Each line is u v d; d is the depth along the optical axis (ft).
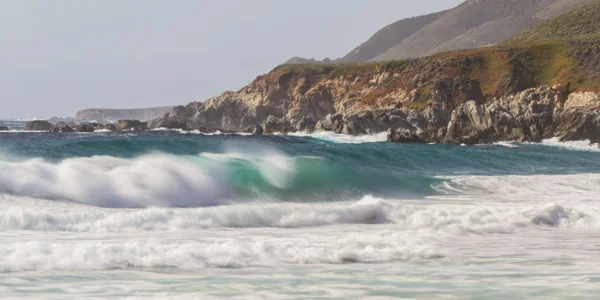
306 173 188.75
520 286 57.31
